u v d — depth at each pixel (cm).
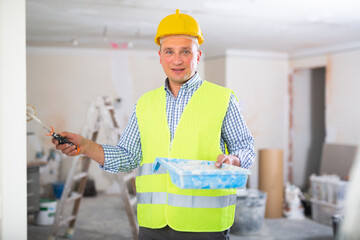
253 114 613
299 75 636
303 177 646
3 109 153
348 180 469
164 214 152
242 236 411
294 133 638
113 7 370
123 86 620
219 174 127
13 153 155
